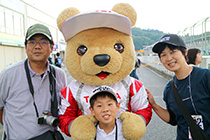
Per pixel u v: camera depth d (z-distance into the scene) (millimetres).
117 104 1589
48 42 1833
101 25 1661
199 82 1583
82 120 1651
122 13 1771
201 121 1590
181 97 1688
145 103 1913
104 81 1730
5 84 1770
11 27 16688
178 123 1790
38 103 1809
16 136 1751
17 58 17391
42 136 1744
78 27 1655
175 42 1641
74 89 1885
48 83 1902
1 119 2051
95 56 1600
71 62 1771
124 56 1753
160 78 10305
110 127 1635
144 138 3109
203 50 9008
